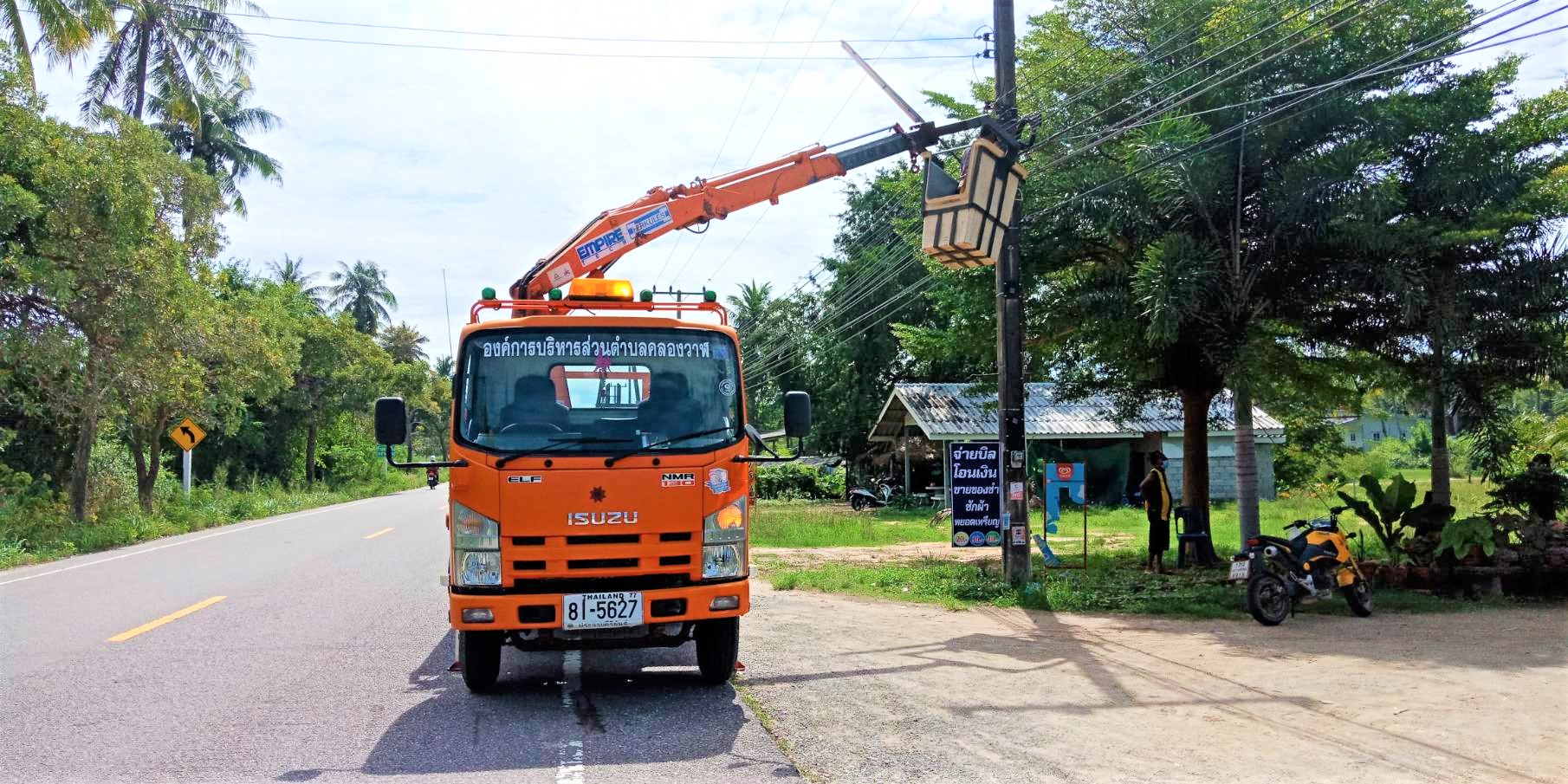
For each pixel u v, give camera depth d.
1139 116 12.74
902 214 32.97
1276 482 33.16
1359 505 12.08
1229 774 5.20
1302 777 5.12
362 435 57.53
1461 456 43.00
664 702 6.90
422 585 13.14
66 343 19.70
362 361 49.66
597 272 9.27
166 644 9.05
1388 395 15.32
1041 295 14.49
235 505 31.33
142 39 28.33
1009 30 11.36
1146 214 12.66
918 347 16.66
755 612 10.82
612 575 6.54
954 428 29.30
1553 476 12.16
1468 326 11.75
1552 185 11.58
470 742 5.95
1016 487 11.98
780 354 44.28
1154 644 8.86
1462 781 5.02
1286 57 12.37
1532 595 10.89
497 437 6.66
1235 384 12.54
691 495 6.70
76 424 26.66
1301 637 9.01
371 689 7.32
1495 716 6.14
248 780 5.26
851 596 12.04
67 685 7.41
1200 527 14.56
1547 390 13.77
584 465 6.56
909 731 6.11
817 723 6.31
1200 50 13.15
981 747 5.75
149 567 15.77
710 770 5.39
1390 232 11.52
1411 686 6.95
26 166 18.66
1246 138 12.19
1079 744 5.77
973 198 9.22
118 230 19.28
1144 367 14.20
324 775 5.32
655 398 6.92
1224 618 10.19
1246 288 12.23
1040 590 11.34
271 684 7.46
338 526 25.06
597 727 6.27
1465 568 10.84
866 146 9.70
